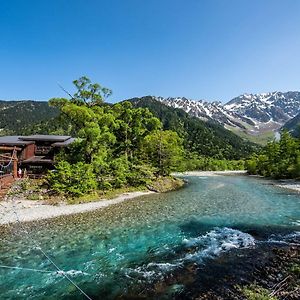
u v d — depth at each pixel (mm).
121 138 52719
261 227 21750
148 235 20031
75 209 28188
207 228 21719
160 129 56531
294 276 12188
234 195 39156
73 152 42125
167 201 34000
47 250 17109
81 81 51000
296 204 31781
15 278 13484
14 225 22375
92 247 17609
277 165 70312
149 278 13125
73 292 12086
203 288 11805
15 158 40594
